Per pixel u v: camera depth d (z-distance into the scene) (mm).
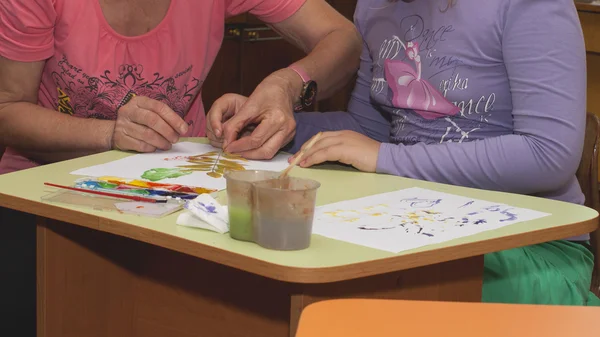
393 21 1642
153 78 1746
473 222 1065
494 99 1500
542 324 681
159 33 1726
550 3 1358
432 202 1173
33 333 1631
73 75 1681
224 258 930
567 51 1354
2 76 1636
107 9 1661
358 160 1385
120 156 1445
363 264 892
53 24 1624
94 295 1368
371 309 707
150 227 1012
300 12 1892
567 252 1490
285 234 919
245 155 1470
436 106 1558
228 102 1583
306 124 1818
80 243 1329
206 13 1785
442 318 690
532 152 1357
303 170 1396
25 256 1620
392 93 1641
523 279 1387
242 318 1271
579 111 1359
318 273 871
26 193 1161
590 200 1614
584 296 1461
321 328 666
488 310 709
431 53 1553
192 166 1375
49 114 1608
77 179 1250
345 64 1817
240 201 953
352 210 1115
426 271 1144
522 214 1114
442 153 1382
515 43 1398
